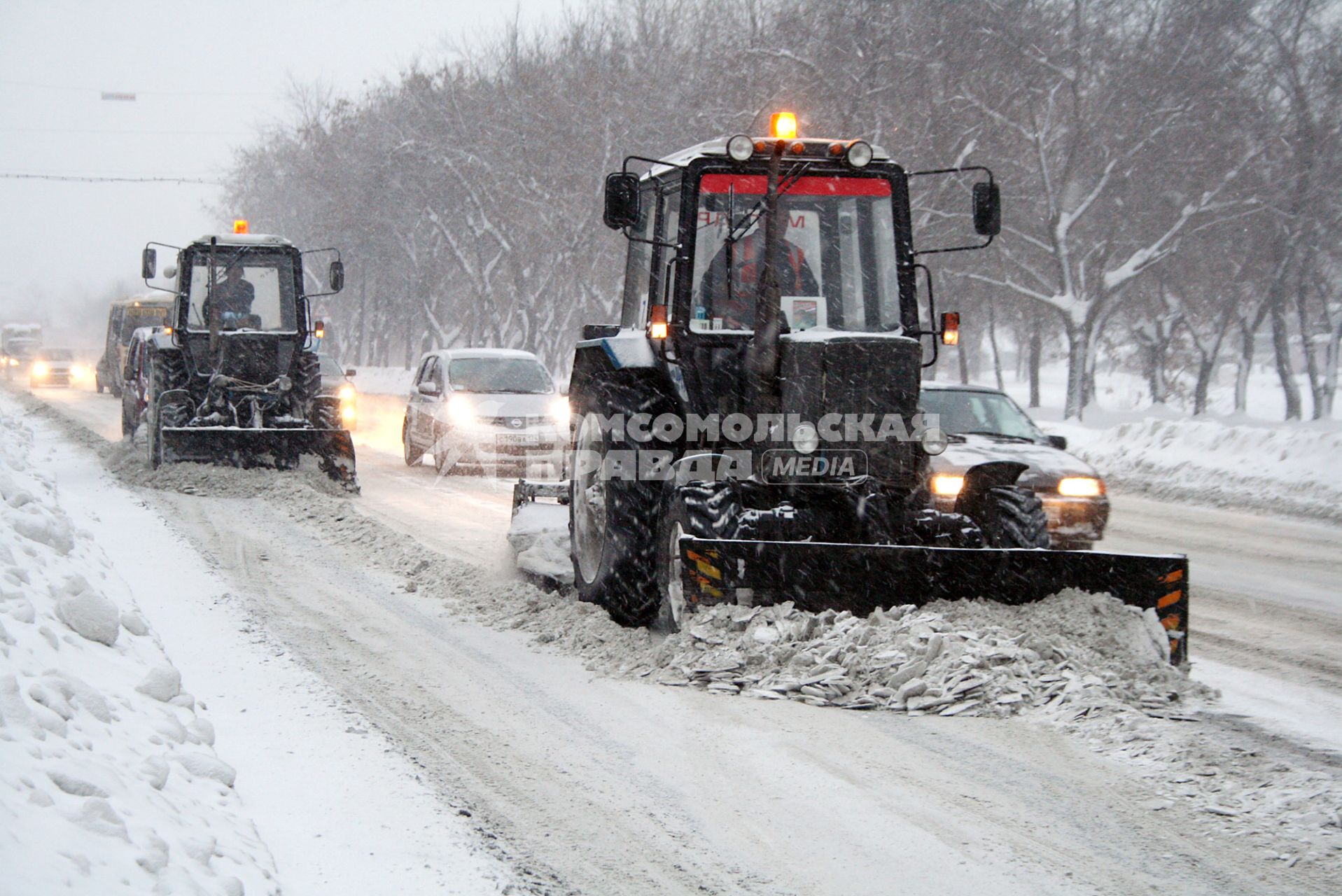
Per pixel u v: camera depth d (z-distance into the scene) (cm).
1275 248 9056
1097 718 1410
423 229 12838
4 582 1303
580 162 9794
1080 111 8256
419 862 1026
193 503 3228
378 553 2558
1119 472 4781
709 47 9388
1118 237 9281
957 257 8706
